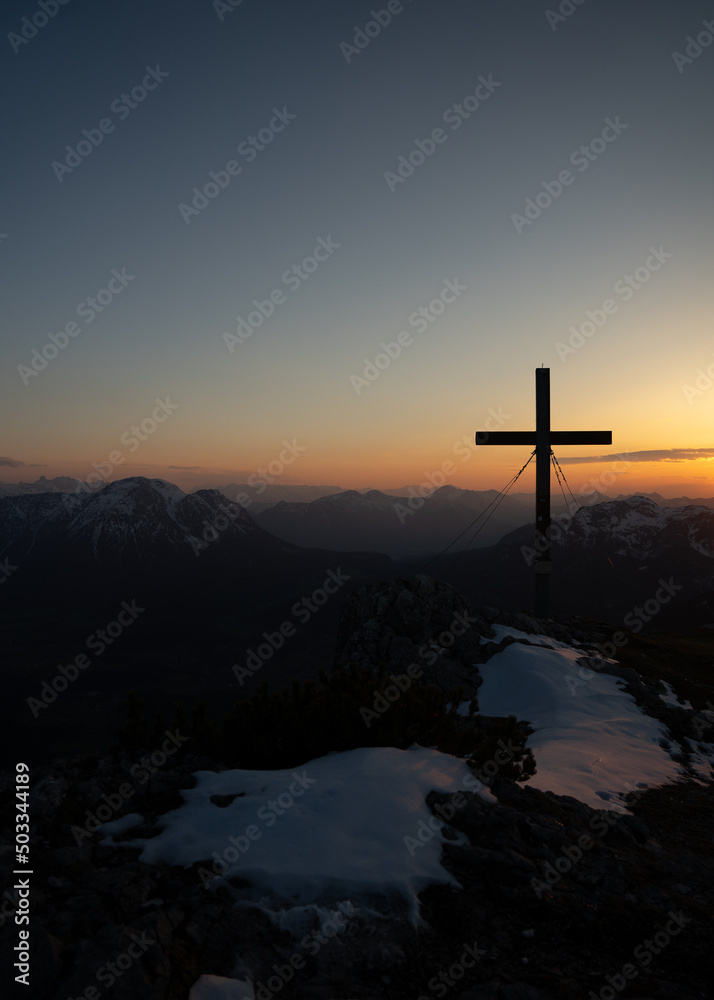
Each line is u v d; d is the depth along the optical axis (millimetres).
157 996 4926
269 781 9023
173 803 8719
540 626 29562
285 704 10852
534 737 16875
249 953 5738
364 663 23266
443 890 6828
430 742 10969
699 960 6262
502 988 5617
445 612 25859
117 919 5906
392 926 6188
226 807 8352
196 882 6645
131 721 10336
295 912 6207
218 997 5145
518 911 6770
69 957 5203
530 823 8516
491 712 20156
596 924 6695
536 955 6172
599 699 20594
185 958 5484
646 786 13539
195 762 10133
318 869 6777
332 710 10406
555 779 12750
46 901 6086
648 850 9195
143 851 7227
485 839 7895
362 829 7598
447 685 21797
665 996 5703
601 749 15836
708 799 12938
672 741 18109
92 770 9570
